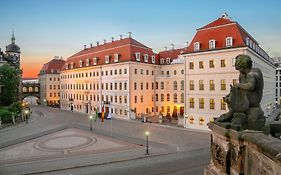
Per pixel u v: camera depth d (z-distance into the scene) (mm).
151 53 64438
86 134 39094
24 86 111500
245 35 41719
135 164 22891
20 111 57562
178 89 61000
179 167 21547
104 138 35969
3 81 73875
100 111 67062
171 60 64688
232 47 38562
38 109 86250
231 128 5711
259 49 47812
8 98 74562
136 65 59312
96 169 21516
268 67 59312
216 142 6457
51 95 107312
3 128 44281
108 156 25984
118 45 63656
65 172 20797
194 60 43469
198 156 25516
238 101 5973
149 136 37344
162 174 19656
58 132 40750
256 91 5871
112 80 62719
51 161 24234
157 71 64938
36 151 28484
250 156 4996
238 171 5375
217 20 43469
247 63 5938
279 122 6770
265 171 4355
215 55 40875
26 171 21016
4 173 20469
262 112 5891
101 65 65438
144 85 61469
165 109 63188
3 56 94375
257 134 5008
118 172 20469
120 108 60250
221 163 6105
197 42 42875
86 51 77062
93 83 69625
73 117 62156
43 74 109500
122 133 39969
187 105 44406
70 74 81000
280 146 3998
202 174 19281
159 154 26781
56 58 113312
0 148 30016
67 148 29875
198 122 43031
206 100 42000
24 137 36500
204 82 42219
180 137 36469
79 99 76688
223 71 39969
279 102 102875
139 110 60125
